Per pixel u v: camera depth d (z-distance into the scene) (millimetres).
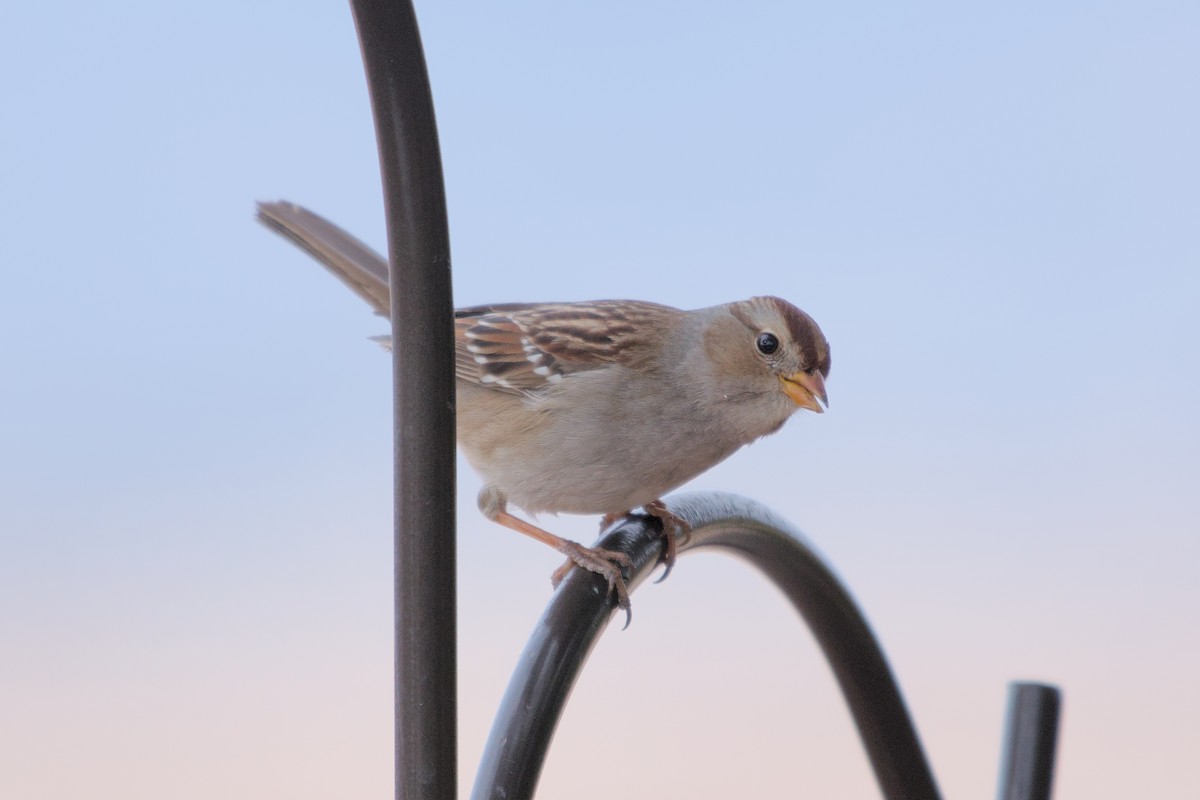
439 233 4059
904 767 6336
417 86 4016
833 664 6270
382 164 4055
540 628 4949
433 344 4059
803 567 6039
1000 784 5891
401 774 4059
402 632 4066
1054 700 5859
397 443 4094
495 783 4445
